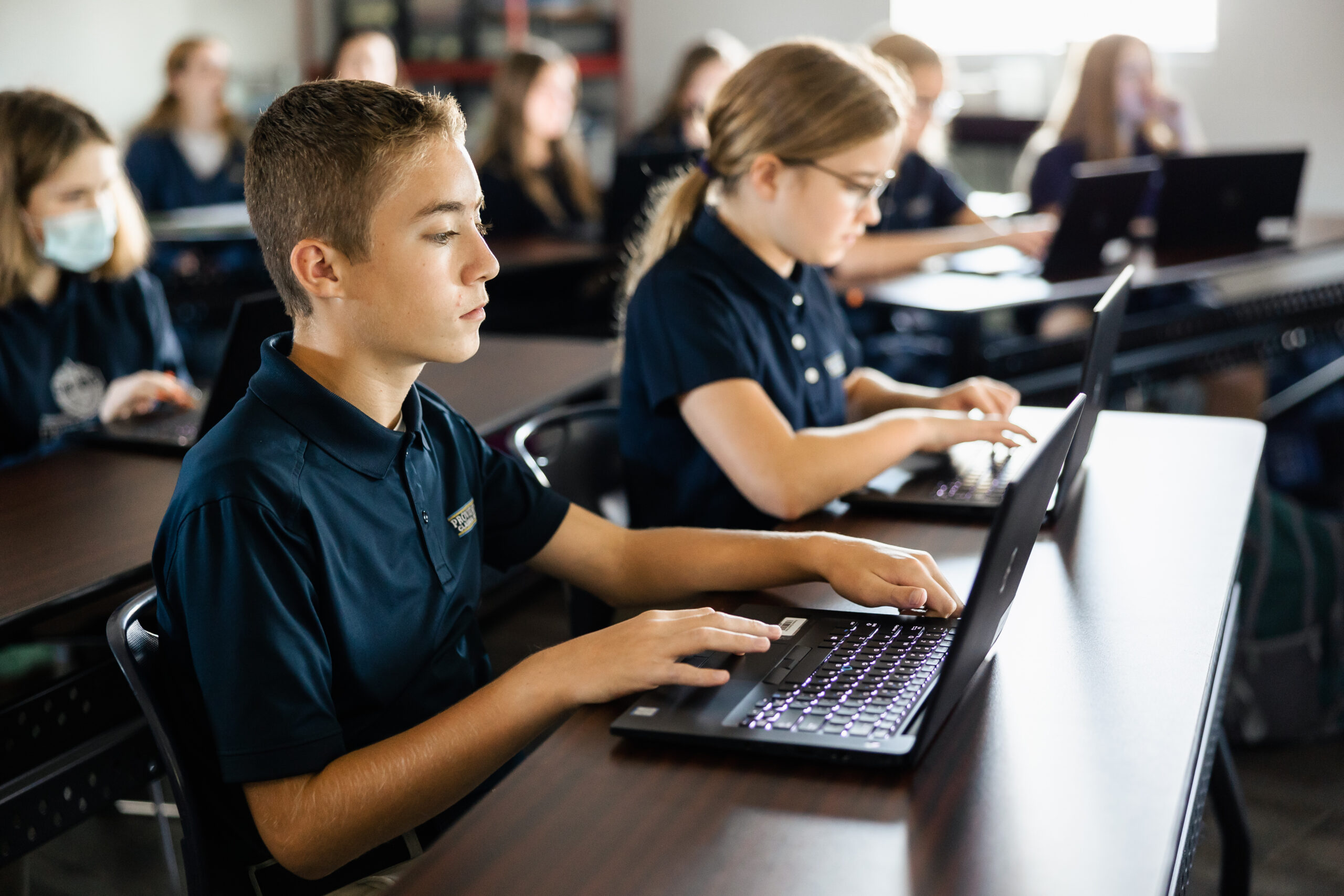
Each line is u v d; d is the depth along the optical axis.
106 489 1.71
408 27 6.64
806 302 1.78
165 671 1.03
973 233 3.38
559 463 1.82
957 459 1.69
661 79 6.75
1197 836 1.15
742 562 1.26
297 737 0.95
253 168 1.04
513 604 2.18
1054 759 0.91
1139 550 1.34
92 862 2.07
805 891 0.76
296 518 1.01
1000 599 1.00
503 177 4.42
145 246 2.29
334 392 1.07
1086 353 1.42
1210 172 3.36
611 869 0.79
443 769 0.99
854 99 1.59
